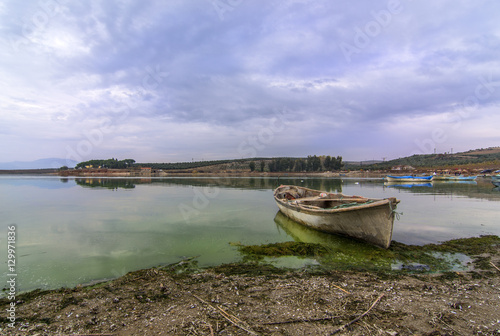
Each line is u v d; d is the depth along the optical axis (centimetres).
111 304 638
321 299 653
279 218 1742
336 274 832
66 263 953
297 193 2216
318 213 1283
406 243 1177
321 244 1166
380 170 11594
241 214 1905
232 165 13925
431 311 595
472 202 2506
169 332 516
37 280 807
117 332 520
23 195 3133
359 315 577
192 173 11956
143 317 575
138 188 4125
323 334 507
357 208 1092
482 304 630
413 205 2305
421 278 797
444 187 4534
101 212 1994
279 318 564
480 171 8050
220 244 1181
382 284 748
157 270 870
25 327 540
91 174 10138
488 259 958
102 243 1205
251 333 509
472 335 507
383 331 518
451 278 795
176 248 1128
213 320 558
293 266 912
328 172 11775
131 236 1322
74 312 601
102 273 864
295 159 13075
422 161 11906
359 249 1086
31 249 1118
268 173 11738
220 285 747
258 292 697
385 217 1035
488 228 1445
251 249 1086
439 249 1070
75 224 1586
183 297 672
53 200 2692
